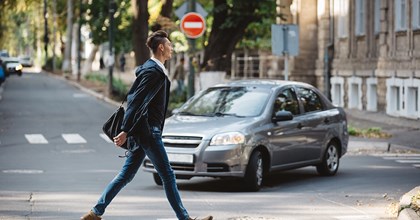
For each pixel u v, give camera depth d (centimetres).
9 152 2175
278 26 2291
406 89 2994
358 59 3516
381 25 3253
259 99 1559
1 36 8612
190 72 2717
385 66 3203
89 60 7631
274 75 4338
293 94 1628
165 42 1028
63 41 10356
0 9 4369
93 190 1446
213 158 1427
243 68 5256
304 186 1539
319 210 1234
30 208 1235
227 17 3425
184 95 3694
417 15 2955
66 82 6775
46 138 2553
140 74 1011
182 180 1633
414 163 1947
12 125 2980
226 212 1214
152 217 1163
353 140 2438
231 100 1570
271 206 1276
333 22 3888
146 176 1666
